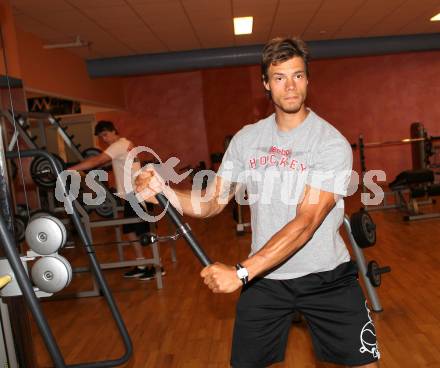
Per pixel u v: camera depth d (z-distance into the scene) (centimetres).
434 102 933
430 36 810
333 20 679
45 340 131
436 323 282
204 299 363
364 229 285
